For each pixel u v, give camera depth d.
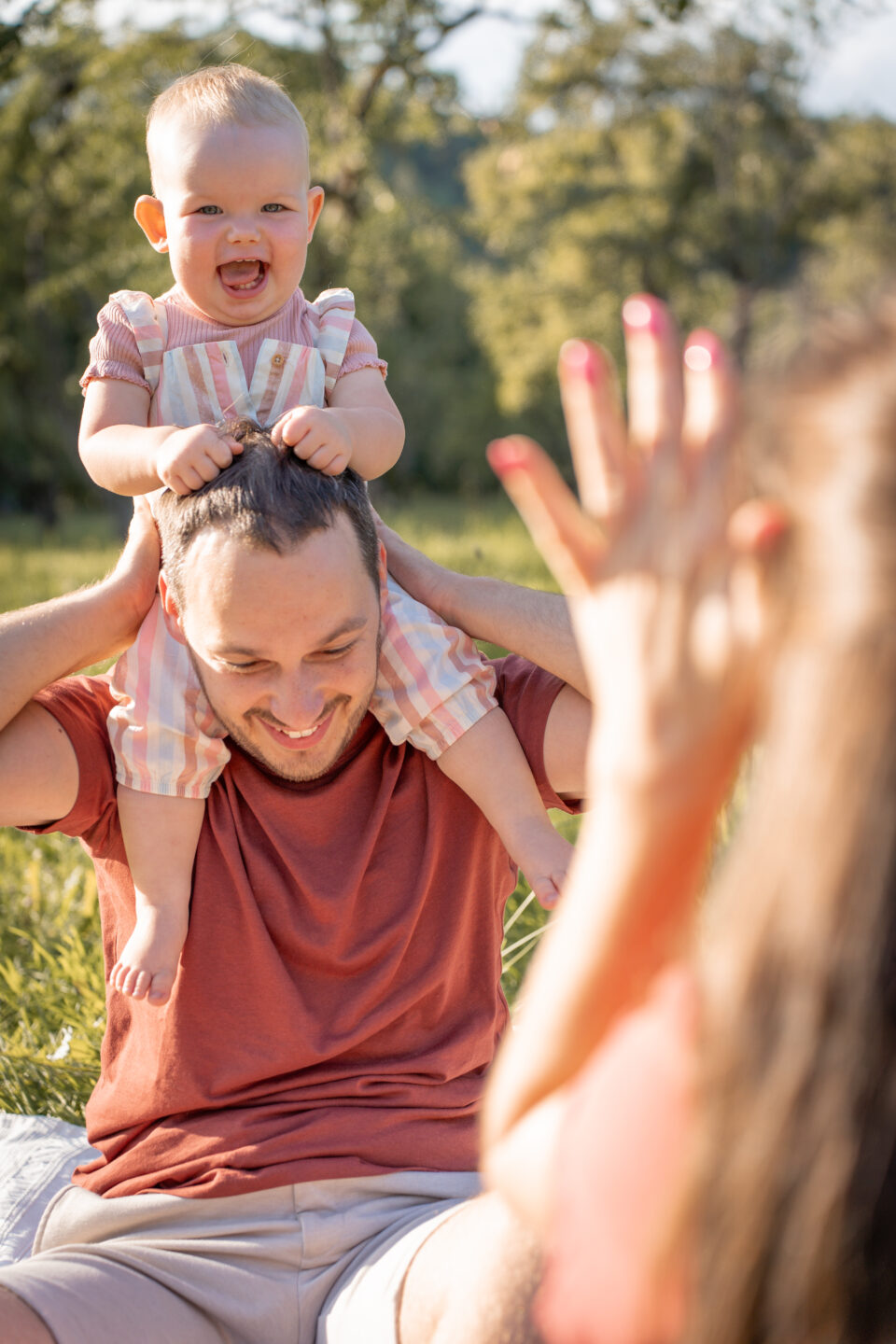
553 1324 0.92
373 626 1.72
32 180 21.59
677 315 31.39
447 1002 1.84
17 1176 2.01
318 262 19.33
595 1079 0.92
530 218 32.56
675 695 0.87
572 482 37.75
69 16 16.48
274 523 1.62
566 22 18.98
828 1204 0.76
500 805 1.80
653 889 0.90
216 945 1.75
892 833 0.75
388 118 19.95
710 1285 0.81
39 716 1.77
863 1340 0.77
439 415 42.97
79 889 3.51
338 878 1.77
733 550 0.88
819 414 0.82
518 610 1.88
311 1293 1.63
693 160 30.81
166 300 2.13
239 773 1.81
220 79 2.13
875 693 0.75
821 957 0.76
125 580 1.85
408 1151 1.73
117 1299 1.55
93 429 1.99
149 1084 1.76
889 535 0.76
